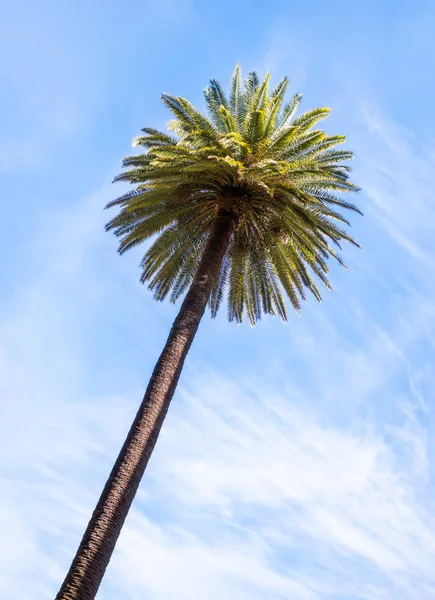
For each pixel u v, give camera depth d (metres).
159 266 24.98
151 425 16.86
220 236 21.86
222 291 25.56
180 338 18.95
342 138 22.70
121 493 15.38
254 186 22.08
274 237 23.31
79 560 14.09
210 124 22.66
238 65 24.78
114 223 23.34
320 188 22.45
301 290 24.77
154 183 22.33
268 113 23.62
